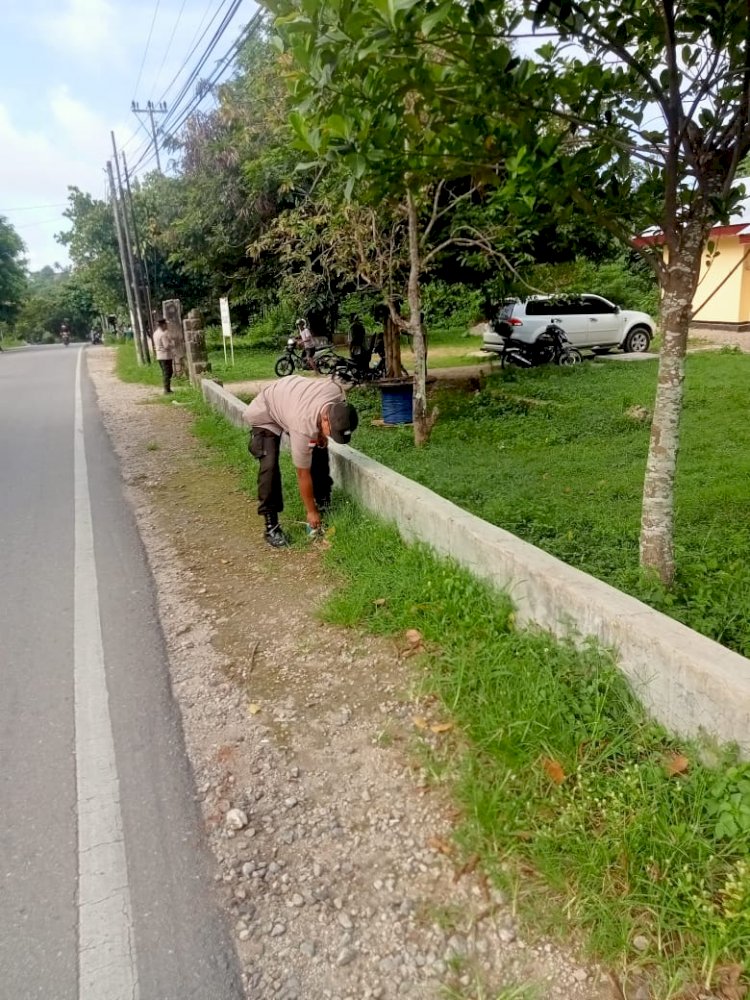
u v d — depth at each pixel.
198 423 10.95
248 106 17.08
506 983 2.05
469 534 4.08
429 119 4.04
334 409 4.92
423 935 2.21
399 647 3.81
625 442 8.29
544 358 16.28
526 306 17.30
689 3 3.25
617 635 2.99
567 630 3.30
